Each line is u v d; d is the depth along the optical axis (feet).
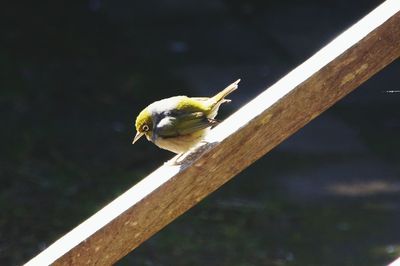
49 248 12.57
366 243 37.14
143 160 45.85
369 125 51.80
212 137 13.42
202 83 57.00
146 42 64.18
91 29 66.03
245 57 62.03
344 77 12.82
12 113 50.83
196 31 66.74
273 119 12.79
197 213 39.99
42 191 41.37
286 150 47.98
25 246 35.78
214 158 12.73
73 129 49.24
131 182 43.01
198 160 12.69
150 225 12.69
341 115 53.31
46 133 48.49
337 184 43.70
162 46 63.52
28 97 53.47
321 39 65.51
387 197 42.09
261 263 35.14
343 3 71.82
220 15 69.77
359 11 70.18
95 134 48.80
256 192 42.63
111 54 61.67
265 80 57.77
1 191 41.06
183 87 56.34
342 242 37.27
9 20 66.33
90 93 54.85
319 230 38.50
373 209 40.73
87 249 12.42
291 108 12.79
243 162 13.00
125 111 52.39
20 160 44.73
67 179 42.98
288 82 12.95
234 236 37.76
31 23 66.13
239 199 41.73
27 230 37.22
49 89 54.95
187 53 62.49
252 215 40.04
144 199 12.50
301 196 42.29
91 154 46.19
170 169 13.04
